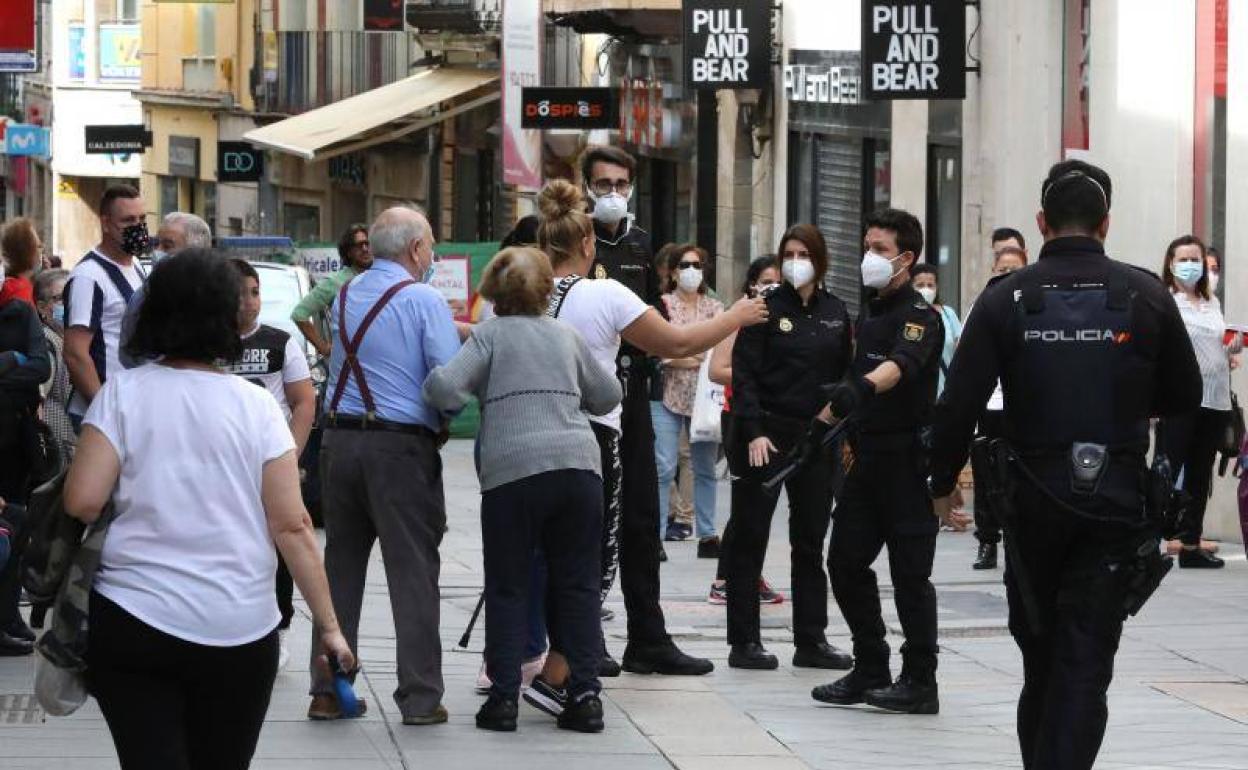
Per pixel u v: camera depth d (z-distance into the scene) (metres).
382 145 92.50
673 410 36.38
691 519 39.31
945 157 48.00
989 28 44.81
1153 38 39.31
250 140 85.38
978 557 33.94
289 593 23.64
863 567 22.31
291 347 22.48
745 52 57.16
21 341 24.44
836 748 20.36
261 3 105.31
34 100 141.88
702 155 63.38
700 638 27.36
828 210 55.53
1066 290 16.62
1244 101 36.72
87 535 13.56
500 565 20.56
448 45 82.81
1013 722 21.80
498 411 20.41
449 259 60.84
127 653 13.43
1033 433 16.66
